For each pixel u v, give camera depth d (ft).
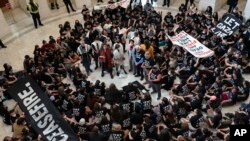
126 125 27.04
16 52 43.91
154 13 44.45
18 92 20.92
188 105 28.91
